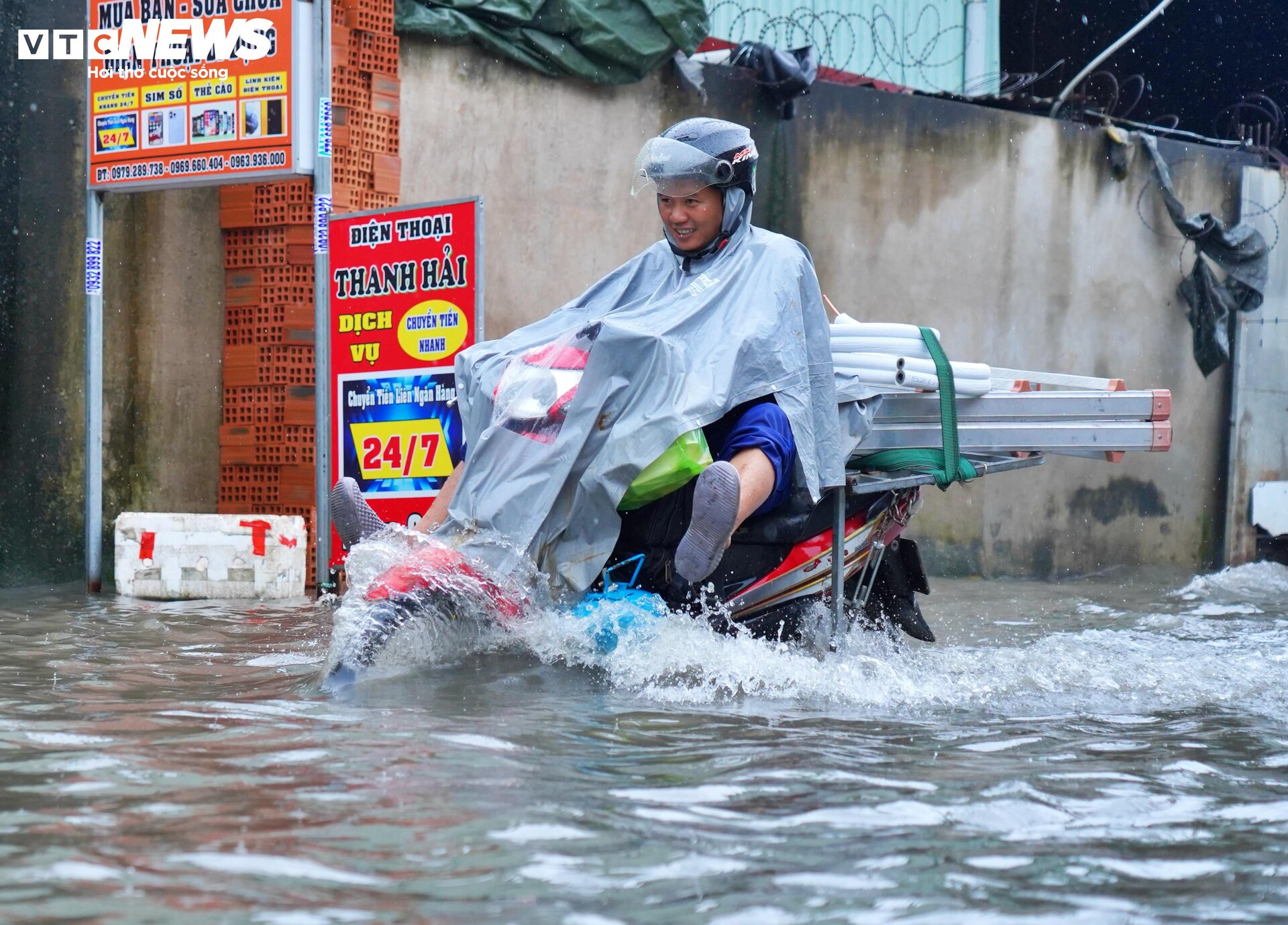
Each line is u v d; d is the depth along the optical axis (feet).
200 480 71.67
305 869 19.08
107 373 69.21
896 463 44.91
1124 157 101.71
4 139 66.33
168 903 17.57
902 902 18.54
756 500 38.55
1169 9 128.06
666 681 35.70
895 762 27.07
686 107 85.35
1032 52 124.16
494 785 24.00
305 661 40.06
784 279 41.86
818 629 42.57
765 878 19.29
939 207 94.73
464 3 75.36
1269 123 120.67
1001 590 82.64
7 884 18.21
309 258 69.87
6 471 66.59
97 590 63.67
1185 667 41.29
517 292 79.36
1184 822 23.27
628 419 39.29
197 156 62.34
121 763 25.16
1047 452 47.47
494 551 39.06
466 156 76.95
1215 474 107.65
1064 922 18.01
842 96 90.53
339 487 41.91
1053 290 99.71
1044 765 27.37
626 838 21.01
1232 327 107.55
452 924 17.08
